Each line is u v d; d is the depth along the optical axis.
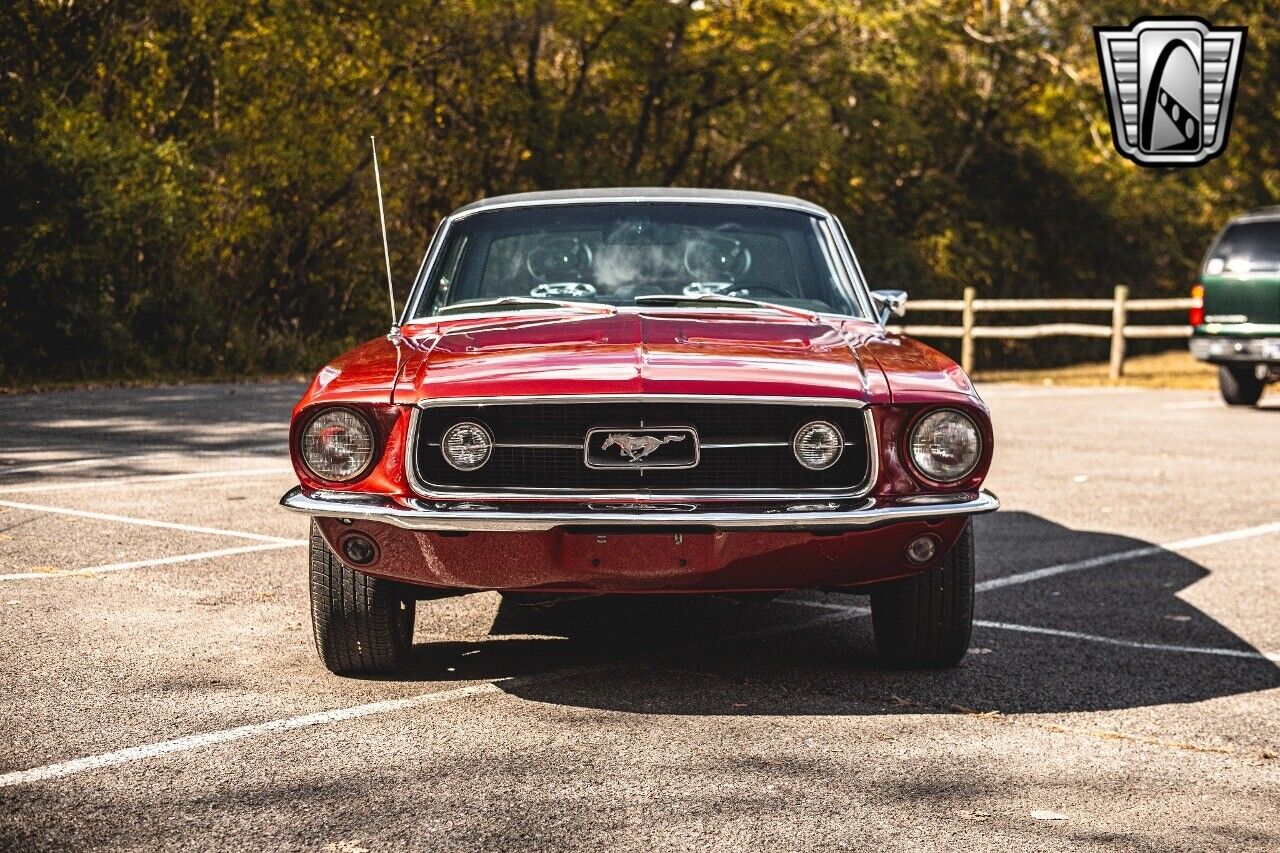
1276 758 4.22
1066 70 32.00
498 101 27.38
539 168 28.34
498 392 4.51
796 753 4.20
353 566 4.63
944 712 4.65
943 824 3.64
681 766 4.07
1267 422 14.80
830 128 30.23
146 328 20.70
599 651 5.40
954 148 34.44
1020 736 4.40
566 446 4.52
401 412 4.55
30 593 6.18
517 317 5.51
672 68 28.56
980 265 32.91
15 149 18.80
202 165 21.94
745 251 5.90
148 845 3.44
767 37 28.94
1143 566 7.21
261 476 9.89
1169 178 35.91
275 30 22.77
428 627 5.79
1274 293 15.67
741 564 4.52
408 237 26.38
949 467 4.62
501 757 4.13
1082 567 7.17
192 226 20.62
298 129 23.20
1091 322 34.19
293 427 4.63
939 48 32.47
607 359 4.68
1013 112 35.09
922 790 3.90
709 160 31.25
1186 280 36.88
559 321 5.33
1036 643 5.61
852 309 5.76
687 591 4.56
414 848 3.44
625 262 5.83
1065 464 11.29
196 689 4.80
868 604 6.30
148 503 8.63
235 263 23.08
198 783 3.88
